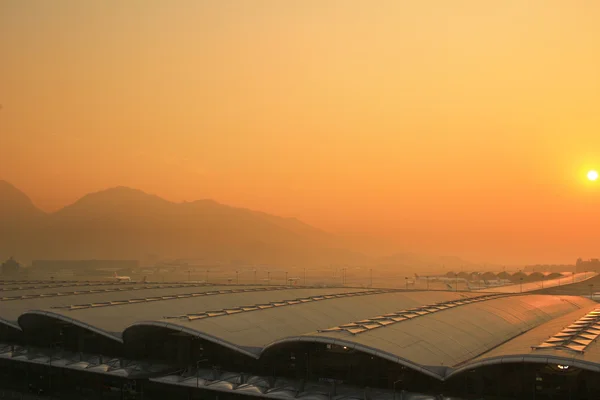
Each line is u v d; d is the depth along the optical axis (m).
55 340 67.75
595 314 72.94
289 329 64.38
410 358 48.72
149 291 105.00
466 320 70.75
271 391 50.28
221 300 88.50
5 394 63.03
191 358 58.34
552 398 43.84
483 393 46.34
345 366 50.97
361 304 87.56
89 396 59.47
